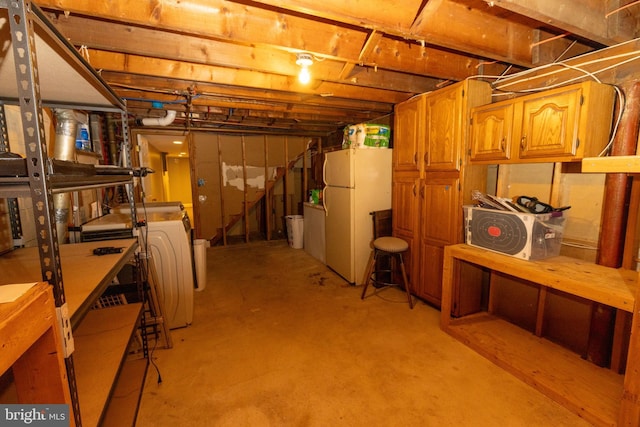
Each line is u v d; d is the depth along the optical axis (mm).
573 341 2080
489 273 2666
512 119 2072
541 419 1567
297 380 1872
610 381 1766
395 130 3133
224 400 1711
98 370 1187
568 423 1541
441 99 2555
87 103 1715
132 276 2217
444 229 2621
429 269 2822
